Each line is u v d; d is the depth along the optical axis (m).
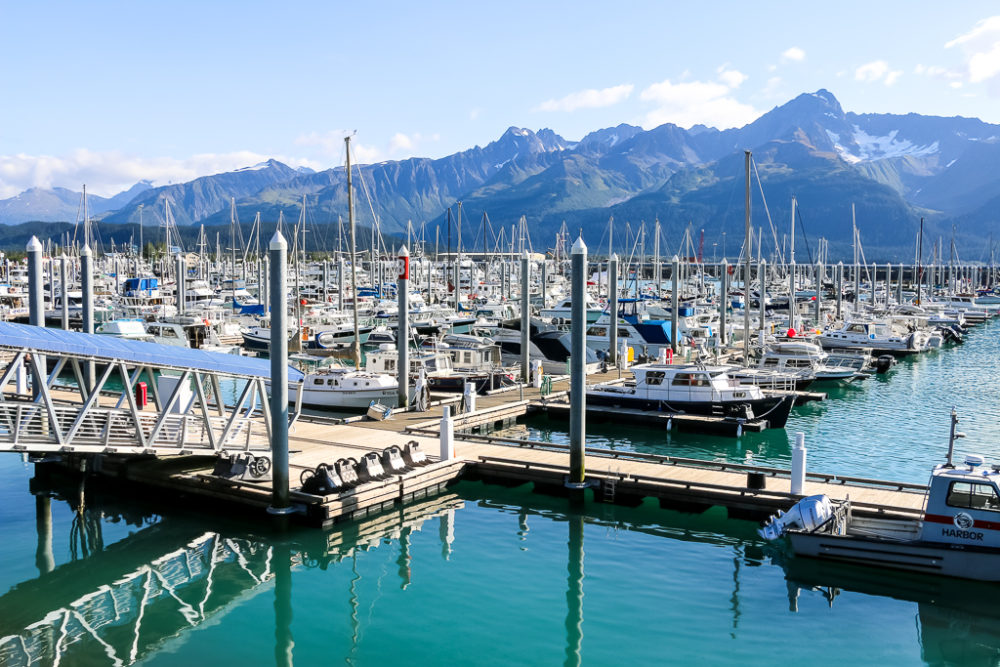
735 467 26.06
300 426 32.72
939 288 149.00
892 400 46.19
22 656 16.03
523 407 39.25
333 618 17.64
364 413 40.75
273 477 22.59
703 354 46.94
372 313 77.38
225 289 117.88
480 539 22.47
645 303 76.06
